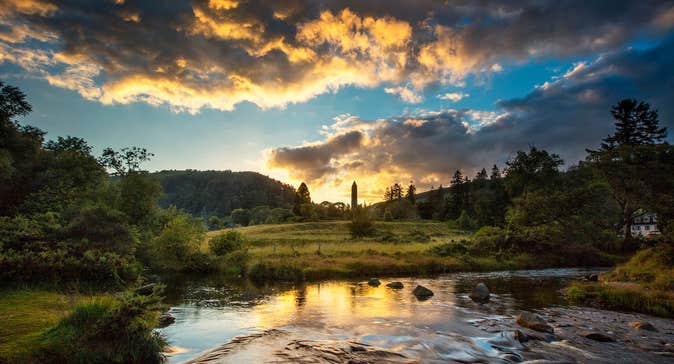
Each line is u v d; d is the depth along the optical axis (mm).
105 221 16547
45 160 31094
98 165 33375
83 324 7910
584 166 52500
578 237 37938
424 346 9281
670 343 9820
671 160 41625
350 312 13453
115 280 15539
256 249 35719
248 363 7812
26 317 8883
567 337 10359
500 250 35656
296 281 22484
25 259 13047
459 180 110750
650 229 79188
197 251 28031
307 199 115062
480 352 8891
